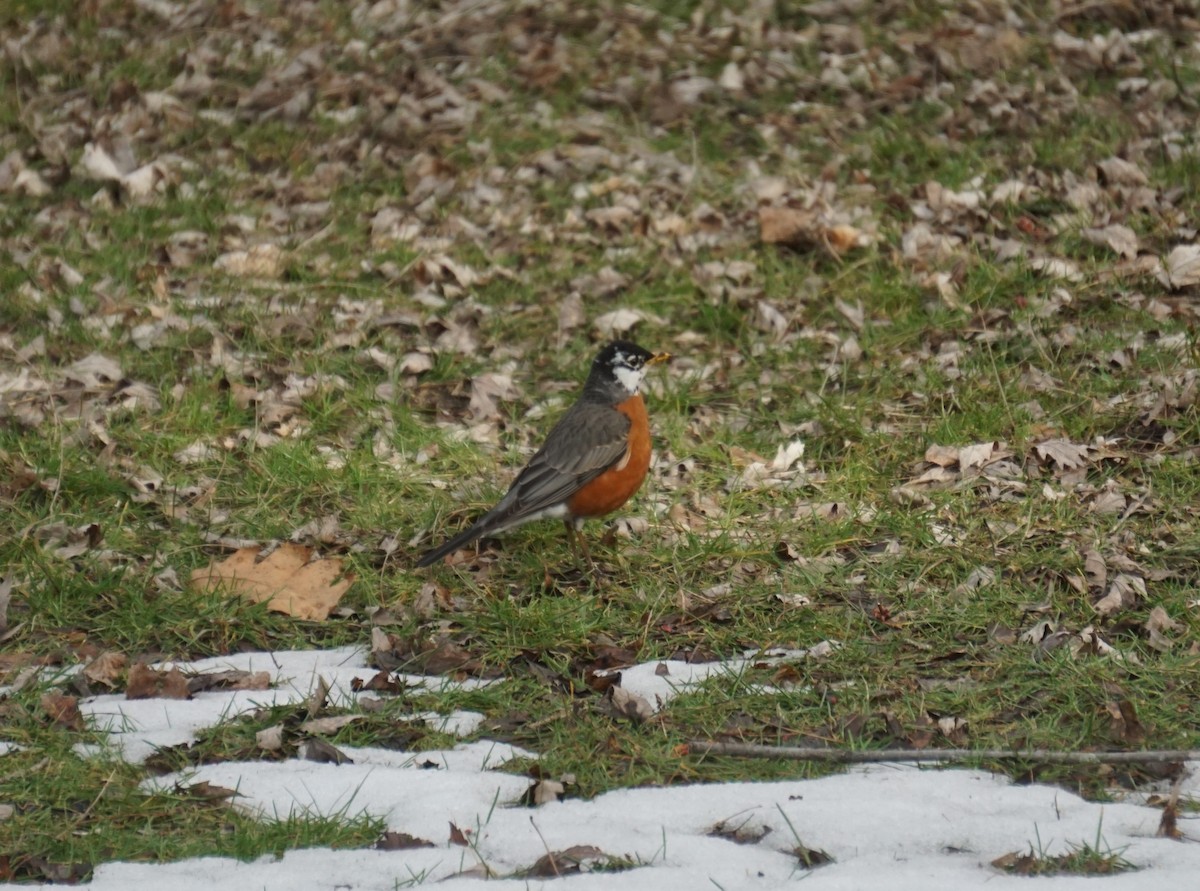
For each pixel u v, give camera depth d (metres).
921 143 18.98
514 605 10.12
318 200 18.58
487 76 21.72
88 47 22.38
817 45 22.02
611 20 23.08
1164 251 15.69
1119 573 10.10
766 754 8.02
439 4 23.89
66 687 9.29
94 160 18.81
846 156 19.05
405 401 14.06
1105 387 13.09
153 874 6.98
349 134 20.20
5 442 12.55
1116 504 11.09
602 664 9.52
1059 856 6.88
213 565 10.84
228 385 14.09
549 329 15.44
